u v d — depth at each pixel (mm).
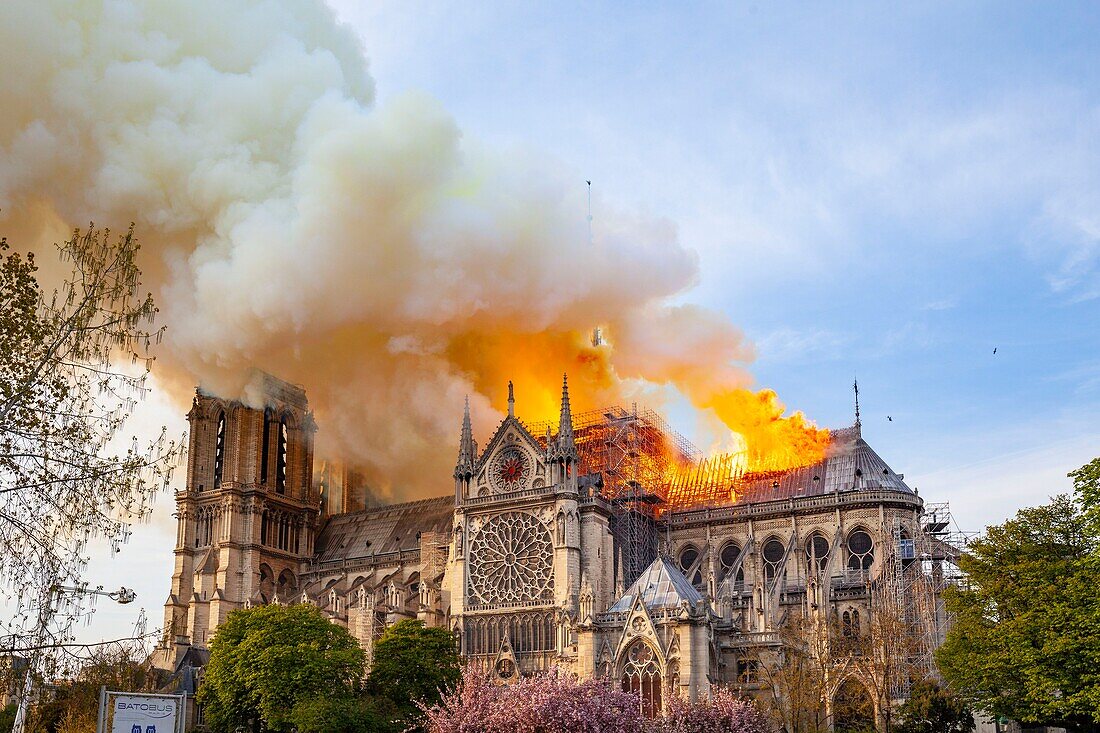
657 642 117188
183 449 61719
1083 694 86625
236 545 182500
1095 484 87000
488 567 149125
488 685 93125
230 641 128250
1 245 60094
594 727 86062
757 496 160500
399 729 120250
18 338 58406
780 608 139500
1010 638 95000
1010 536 102625
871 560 148500
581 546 146375
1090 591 89062
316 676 120875
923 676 119000
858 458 157750
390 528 191125
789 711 111188
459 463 154250
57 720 79938
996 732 121562
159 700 61375
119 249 63344
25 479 57000
